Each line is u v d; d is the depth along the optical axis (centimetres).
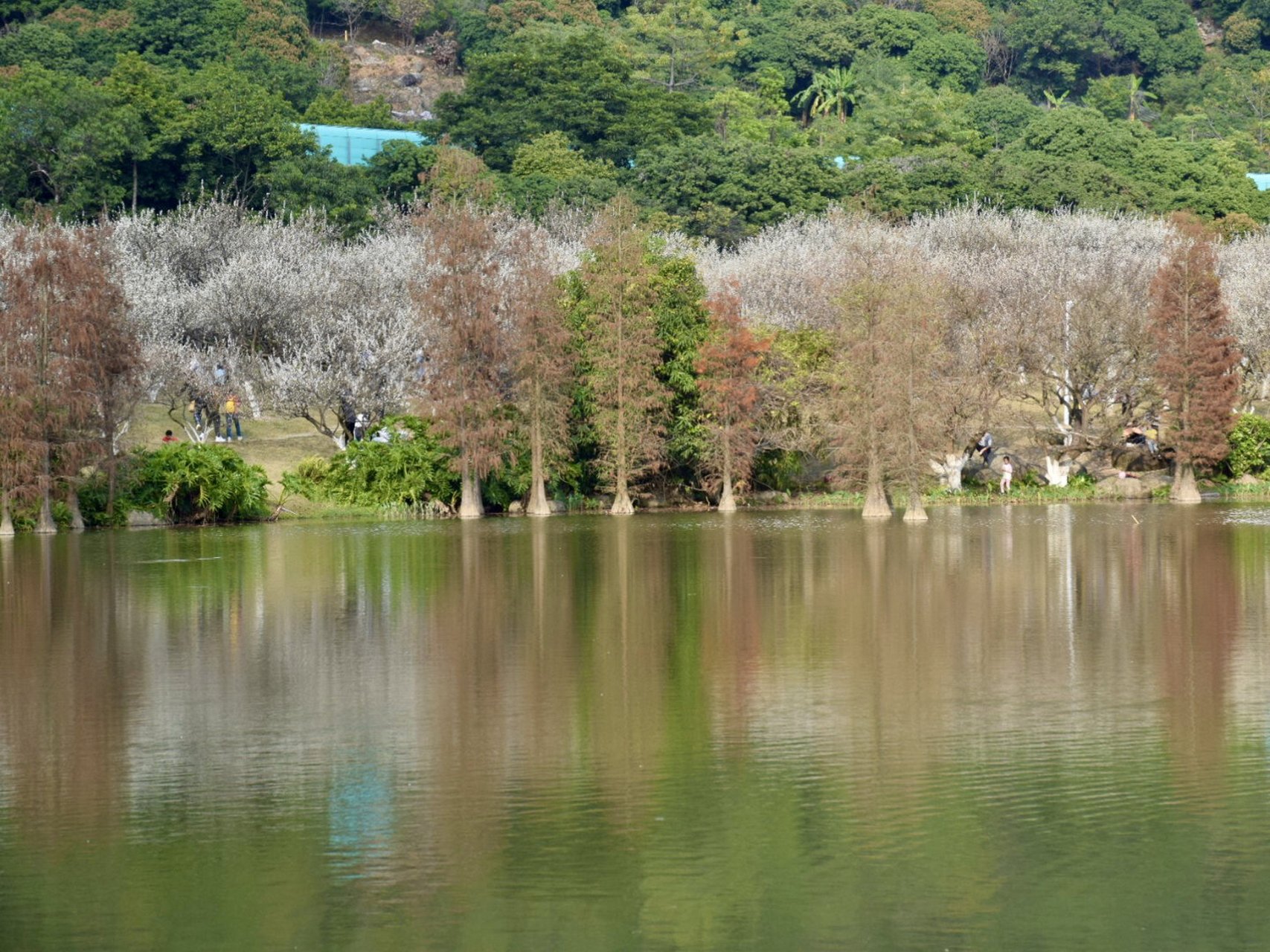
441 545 7162
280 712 3381
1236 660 3881
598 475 9681
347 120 19475
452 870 2384
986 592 5200
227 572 6025
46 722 3306
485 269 9194
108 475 8400
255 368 10475
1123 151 18038
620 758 2975
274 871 2386
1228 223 16162
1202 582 5372
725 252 14512
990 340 9969
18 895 2306
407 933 2170
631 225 9588
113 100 15425
